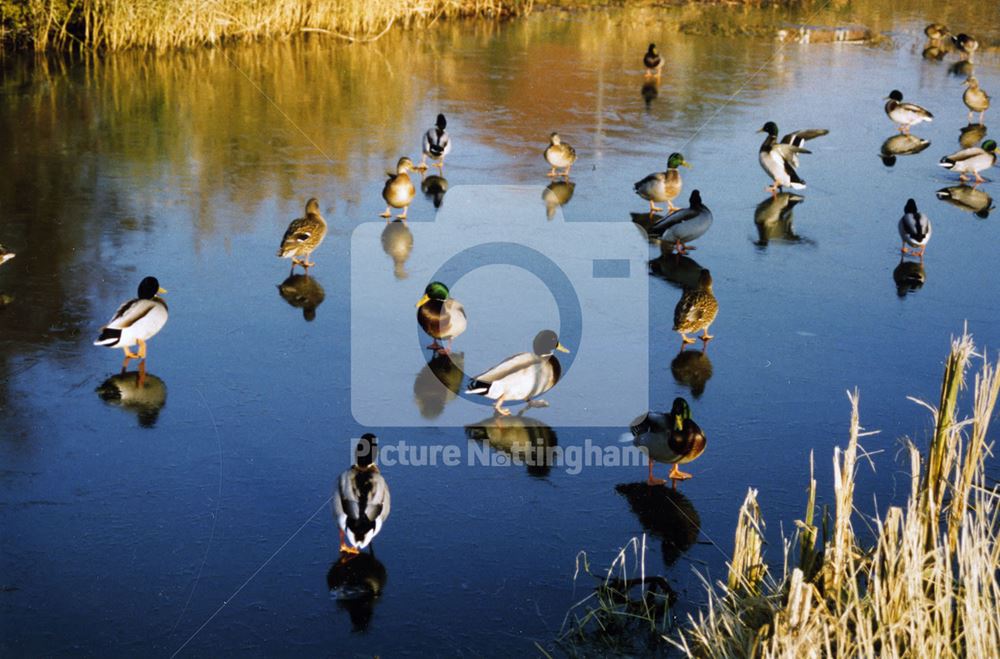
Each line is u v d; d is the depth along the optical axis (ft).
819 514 22.22
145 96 59.88
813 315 32.94
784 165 44.93
